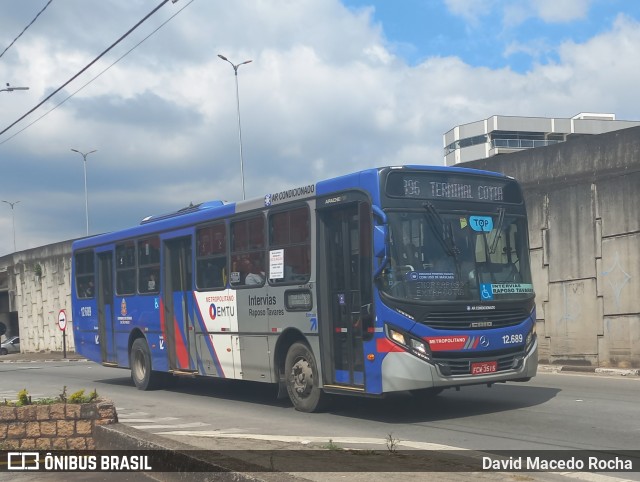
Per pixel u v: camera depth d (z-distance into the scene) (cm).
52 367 2817
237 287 1284
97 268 1788
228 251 1316
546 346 1838
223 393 1493
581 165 1766
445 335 985
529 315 1073
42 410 834
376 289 988
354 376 1041
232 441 868
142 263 1599
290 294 1158
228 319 1310
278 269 1186
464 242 1034
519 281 1075
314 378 1116
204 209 1443
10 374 2452
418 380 962
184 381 1734
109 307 1734
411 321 970
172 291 1494
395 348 968
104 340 1761
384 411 1126
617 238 1683
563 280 1800
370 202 1005
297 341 1160
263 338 1220
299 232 1145
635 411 1050
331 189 1080
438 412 1098
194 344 1413
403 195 1010
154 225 1554
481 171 1085
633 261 1648
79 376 2211
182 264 1467
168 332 1504
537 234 1861
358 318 1035
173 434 950
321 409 1136
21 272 4597
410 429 965
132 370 1645
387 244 979
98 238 1788
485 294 1027
